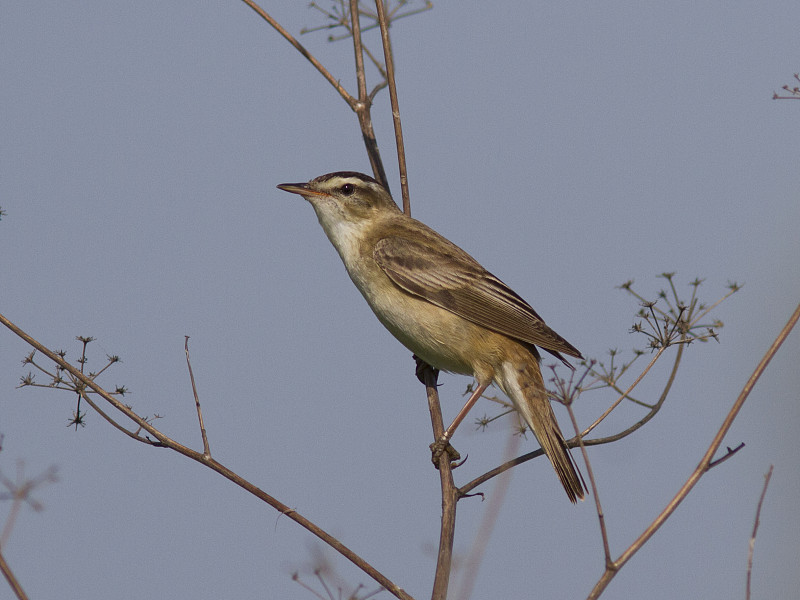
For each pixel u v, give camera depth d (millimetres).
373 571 7480
